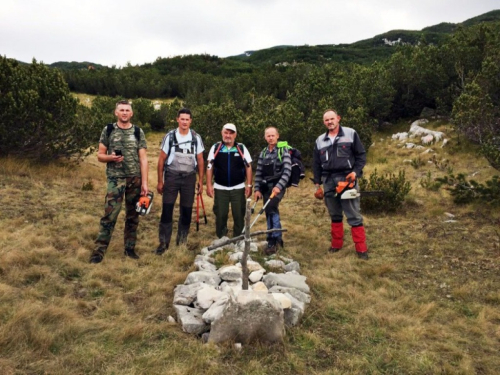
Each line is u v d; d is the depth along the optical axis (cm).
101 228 455
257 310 296
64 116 988
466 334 337
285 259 480
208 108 1205
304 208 785
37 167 944
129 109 455
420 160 1063
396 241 579
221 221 546
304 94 1323
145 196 452
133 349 286
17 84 914
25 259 418
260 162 527
